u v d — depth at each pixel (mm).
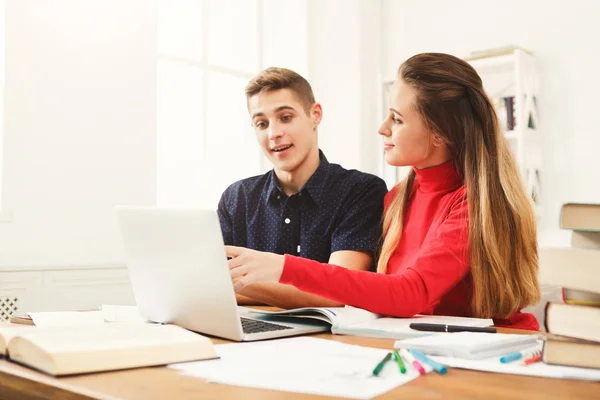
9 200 2316
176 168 3199
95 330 793
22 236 2348
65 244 2473
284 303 1285
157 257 984
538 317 1700
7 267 2275
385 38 3697
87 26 2568
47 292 2383
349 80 3658
